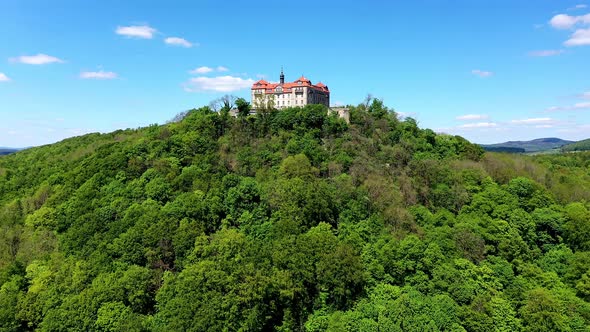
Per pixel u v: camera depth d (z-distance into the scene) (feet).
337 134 441.27
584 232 332.60
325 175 379.55
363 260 282.15
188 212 305.12
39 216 333.62
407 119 509.35
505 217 343.26
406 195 364.17
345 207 335.06
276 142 421.18
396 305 246.47
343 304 265.13
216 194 330.54
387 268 280.92
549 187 440.04
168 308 236.84
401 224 320.91
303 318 260.01
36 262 295.48
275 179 353.72
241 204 326.03
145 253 278.05
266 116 456.86
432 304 250.16
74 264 283.18
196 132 427.74
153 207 312.71
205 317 227.40
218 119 452.76
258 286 244.83
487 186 387.34
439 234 310.86
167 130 445.37
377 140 450.30
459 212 360.48
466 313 250.98
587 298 282.56
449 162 434.30
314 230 294.46
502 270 292.81
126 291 252.42
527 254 318.65
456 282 270.05
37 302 262.06
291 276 262.88
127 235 285.23
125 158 382.22
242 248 273.95
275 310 256.93
